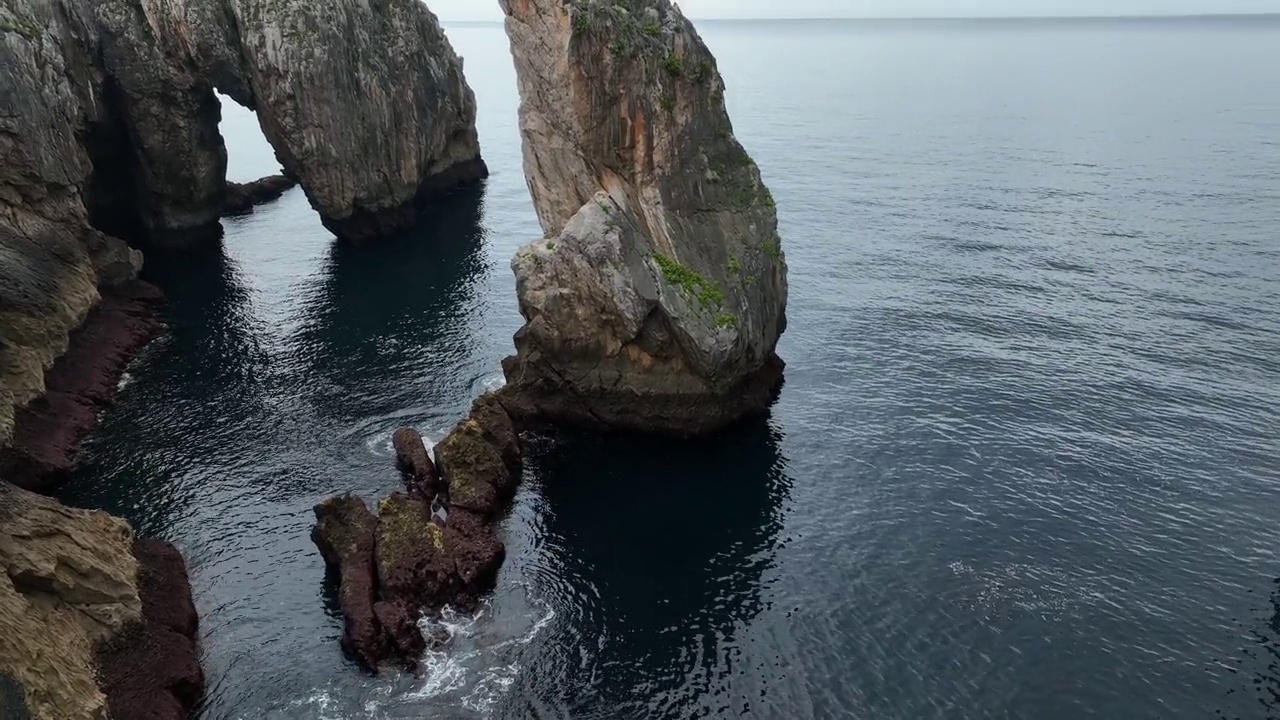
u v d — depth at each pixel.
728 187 47.44
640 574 34.62
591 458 42.47
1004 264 67.44
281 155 73.69
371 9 77.19
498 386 48.47
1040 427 44.03
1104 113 148.00
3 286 43.66
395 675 29.38
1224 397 46.34
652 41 44.00
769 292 47.91
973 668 29.89
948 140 123.56
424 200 88.12
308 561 34.88
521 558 35.41
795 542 36.41
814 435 44.03
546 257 43.25
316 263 70.31
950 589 33.44
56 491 38.75
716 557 35.56
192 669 28.67
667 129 43.91
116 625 27.92
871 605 32.84
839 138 126.19
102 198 69.06
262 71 67.69
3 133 48.69
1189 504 37.91
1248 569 34.16
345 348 53.59
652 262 42.69
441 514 37.06
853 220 80.31
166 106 68.19
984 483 39.75
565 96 43.31
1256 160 104.62
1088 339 53.62
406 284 65.19
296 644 30.67
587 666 30.08
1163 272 64.88
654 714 28.25
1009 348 52.69
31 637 24.25
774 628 31.88
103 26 65.19
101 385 47.44
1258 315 56.44
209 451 42.06
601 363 44.03
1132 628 31.39
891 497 39.06
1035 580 33.78
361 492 39.00
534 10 43.16
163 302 60.19
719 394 44.03
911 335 54.75
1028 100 168.75
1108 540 35.84
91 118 64.12
